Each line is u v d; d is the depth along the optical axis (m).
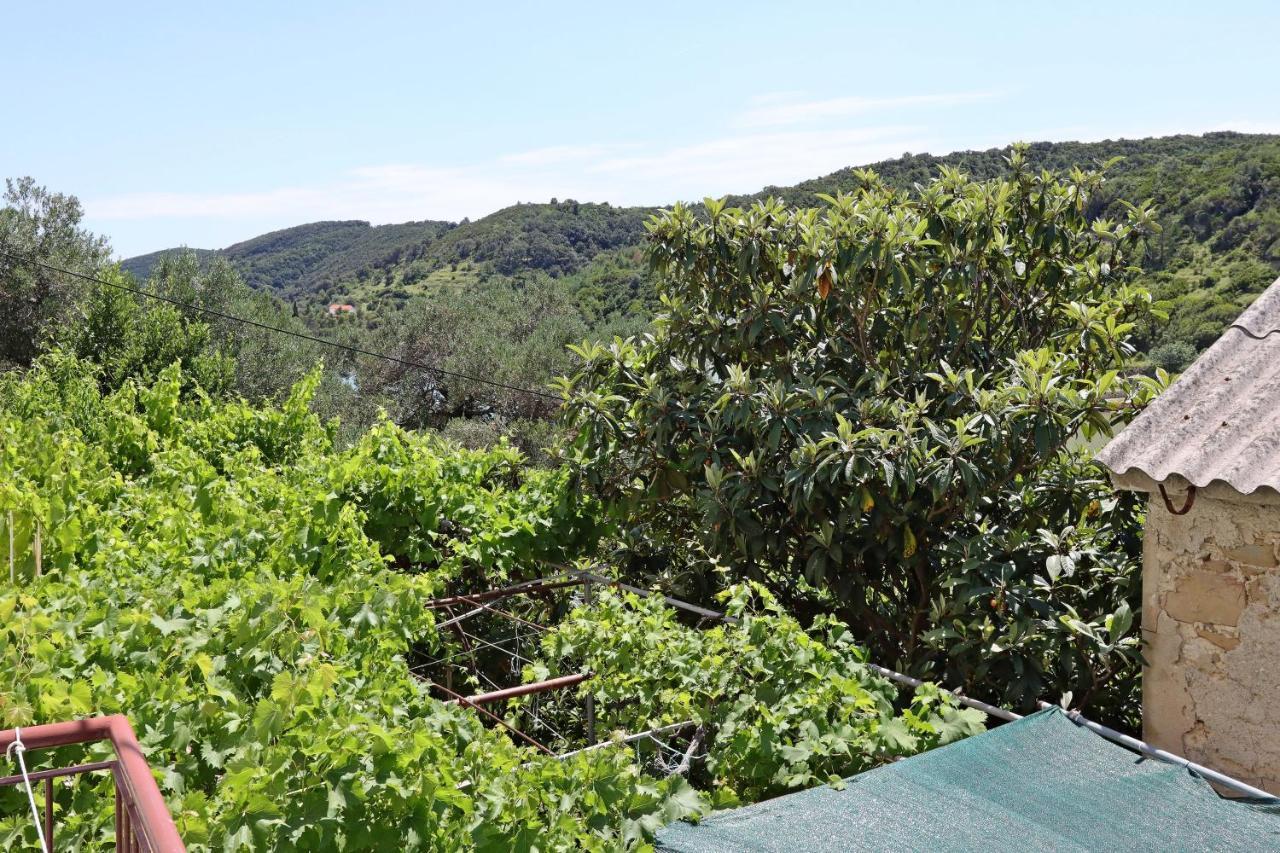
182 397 18.34
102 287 19.17
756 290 6.76
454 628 7.16
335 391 21.11
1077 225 7.29
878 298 6.83
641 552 7.17
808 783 3.95
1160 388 5.51
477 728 3.70
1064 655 4.93
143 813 1.45
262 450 9.96
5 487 4.87
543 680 5.10
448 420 22.22
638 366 7.09
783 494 5.84
